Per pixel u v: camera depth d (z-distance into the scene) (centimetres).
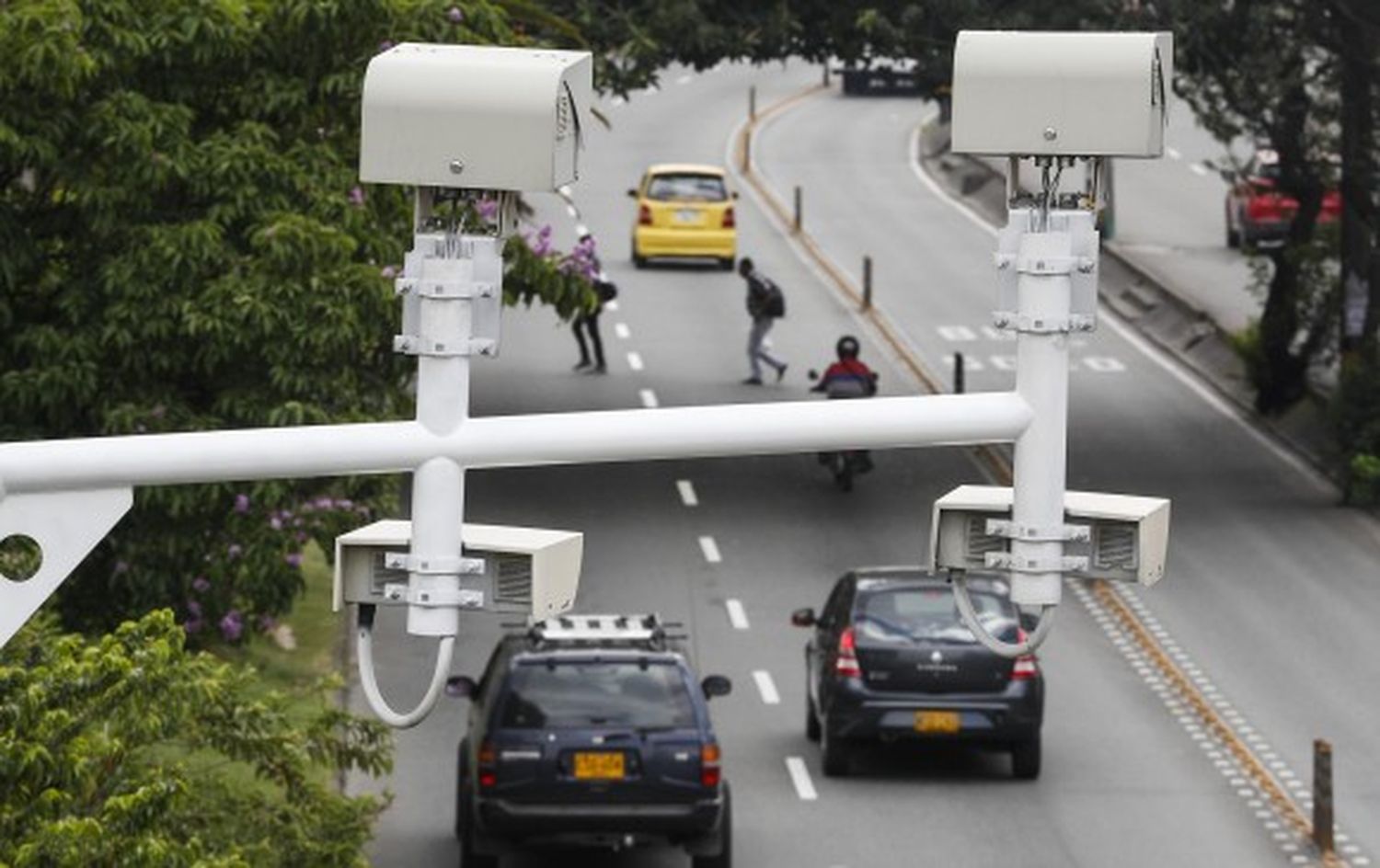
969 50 1627
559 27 6894
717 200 14338
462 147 1559
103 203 5503
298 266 5475
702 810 5412
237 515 5466
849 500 9475
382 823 6072
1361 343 10412
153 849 3188
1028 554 1684
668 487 9594
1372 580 8594
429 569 1658
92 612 5575
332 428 1669
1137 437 10556
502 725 5406
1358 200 10175
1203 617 8088
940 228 15975
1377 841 6053
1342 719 7081
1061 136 1623
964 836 6019
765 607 8138
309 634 7444
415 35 5791
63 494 1669
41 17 5331
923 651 6347
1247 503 9575
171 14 5612
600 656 5447
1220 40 9400
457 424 1655
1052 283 1667
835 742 6412
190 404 5641
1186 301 12744
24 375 5481
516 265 6600
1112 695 7269
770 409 1670
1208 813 6234
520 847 5512
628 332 12475
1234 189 11119
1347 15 9350
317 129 5831
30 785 3192
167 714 3541
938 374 11812
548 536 1692
